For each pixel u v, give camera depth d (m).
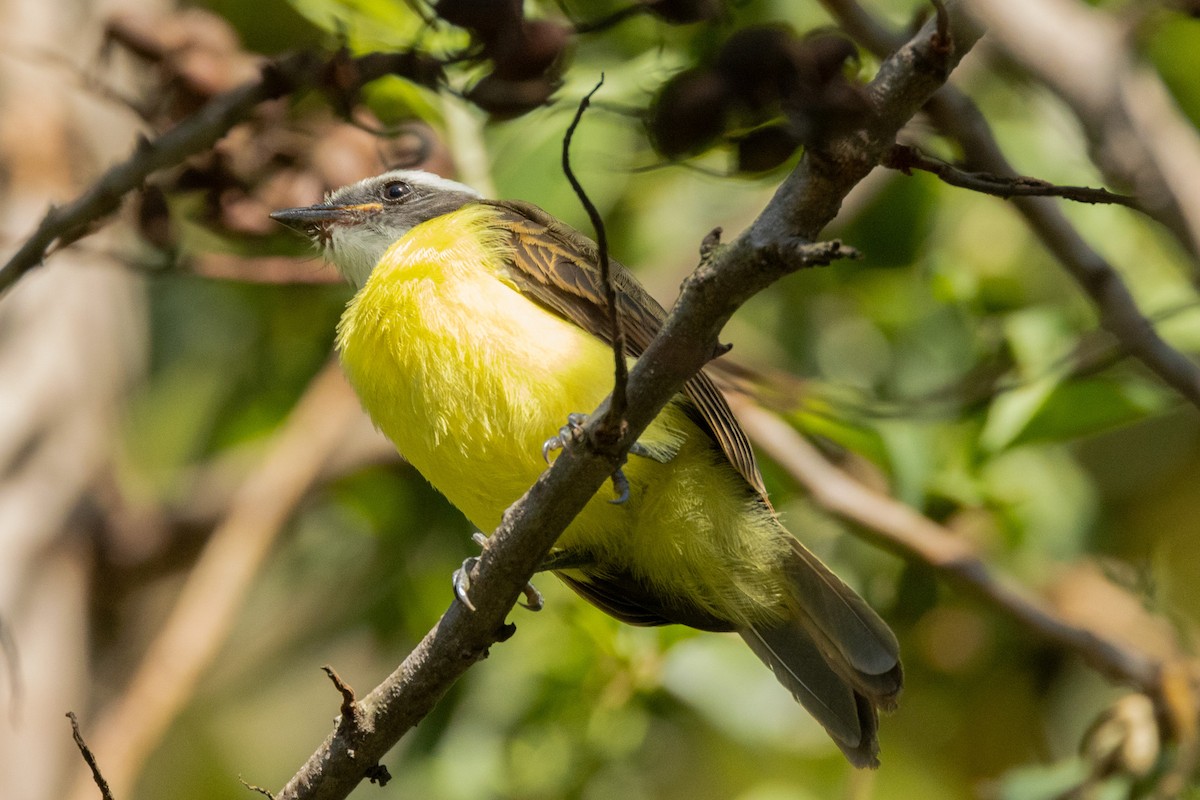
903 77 5.66
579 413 8.01
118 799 10.53
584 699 10.98
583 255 8.90
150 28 9.23
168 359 13.59
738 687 11.31
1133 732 9.73
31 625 11.32
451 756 11.16
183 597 11.27
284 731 13.75
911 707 11.98
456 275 8.67
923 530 10.52
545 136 11.49
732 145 6.40
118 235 11.95
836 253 5.59
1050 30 8.14
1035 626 10.23
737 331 13.02
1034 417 10.54
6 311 11.88
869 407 10.55
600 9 7.80
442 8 7.21
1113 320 8.62
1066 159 11.81
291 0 10.05
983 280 12.02
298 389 13.30
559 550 8.98
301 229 9.86
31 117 11.60
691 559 8.81
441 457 8.70
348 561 13.14
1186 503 12.57
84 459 11.91
